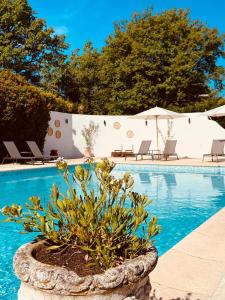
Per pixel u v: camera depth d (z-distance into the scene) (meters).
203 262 3.77
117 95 30.22
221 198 9.33
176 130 20.53
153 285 3.20
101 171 2.27
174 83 28.34
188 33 31.34
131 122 21.80
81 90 33.50
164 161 17.05
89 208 1.98
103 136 22.00
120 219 2.13
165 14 32.00
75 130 21.23
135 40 30.78
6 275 4.15
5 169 13.23
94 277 1.64
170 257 3.93
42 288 1.64
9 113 16.59
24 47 29.45
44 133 18.92
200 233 4.85
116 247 1.95
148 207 8.31
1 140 17.12
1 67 28.52
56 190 2.10
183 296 2.98
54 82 30.47
